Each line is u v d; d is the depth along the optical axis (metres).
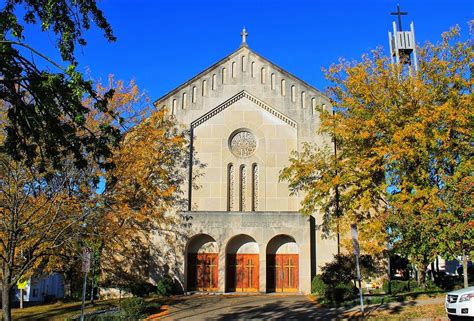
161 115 31.17
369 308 21.62
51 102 11.08
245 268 32.09
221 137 34.56
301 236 31.56
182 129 34.47
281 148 34.34
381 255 30.98
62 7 11.48
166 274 31.45
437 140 24.48
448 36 26.58
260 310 23.34
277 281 31.92
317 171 31.62
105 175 24.59
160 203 31.92
